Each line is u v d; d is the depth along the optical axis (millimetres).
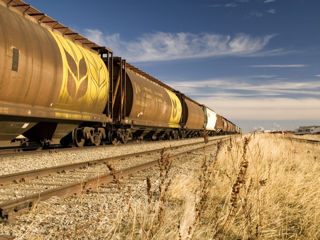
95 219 3777
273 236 3578
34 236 3176
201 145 20688
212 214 4016
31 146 13781
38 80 9906
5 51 8578
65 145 14766
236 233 3600
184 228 3268
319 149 16797
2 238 2975
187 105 31172
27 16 10664
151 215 3824
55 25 12266
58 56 10961
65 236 3203
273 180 5430
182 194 5121
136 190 5707
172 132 27922
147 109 19797
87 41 14656
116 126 17000
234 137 7898
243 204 3793
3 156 9414
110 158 9727
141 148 16047
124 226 3709
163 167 3141
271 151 10164
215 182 5727
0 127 9352
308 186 5500
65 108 11742
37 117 10250
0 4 9336
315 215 4027
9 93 8969
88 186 5594
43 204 4316
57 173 7270
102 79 14289
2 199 4738
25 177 6320
